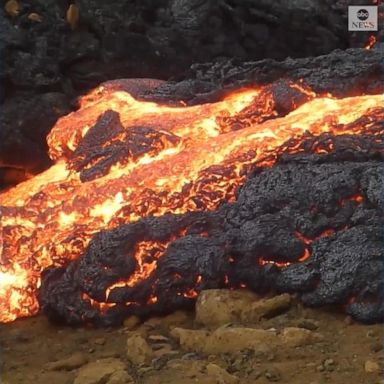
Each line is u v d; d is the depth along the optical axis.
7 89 18.25
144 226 10.31
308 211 10.10
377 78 14.22
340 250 9.54
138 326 9.88
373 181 10.02
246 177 11.05
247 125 14.03
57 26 19.03
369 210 9.89
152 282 9.95
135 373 8.36
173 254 10.02
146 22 20.05
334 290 9.27
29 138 18.08
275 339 8.61
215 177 11.41
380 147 10.98
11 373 8.66
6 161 18.06
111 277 10.01
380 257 9.36
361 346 8.48
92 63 19.05
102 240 10.23
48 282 10.45
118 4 19.53
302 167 10.65
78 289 10.20
